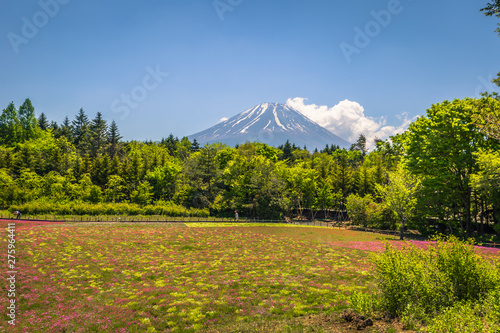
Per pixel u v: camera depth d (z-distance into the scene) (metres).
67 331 12.51
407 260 11.42
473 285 10.60
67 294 16.70
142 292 17.11
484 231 44.31
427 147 40.50
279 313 13.69
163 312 14.34
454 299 10.34
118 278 19.84
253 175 70.50
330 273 20.44
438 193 42.22
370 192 75.31
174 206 65.12
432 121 43.59
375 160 94.50
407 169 44.72
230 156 83.00
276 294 16.42
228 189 75.12
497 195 35.91
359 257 25.78
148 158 96.44
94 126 121.25
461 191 39.88
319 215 85.25
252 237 37.62
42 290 17.02
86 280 19.16
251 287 17.75
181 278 19.83
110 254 26.12
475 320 8.24
